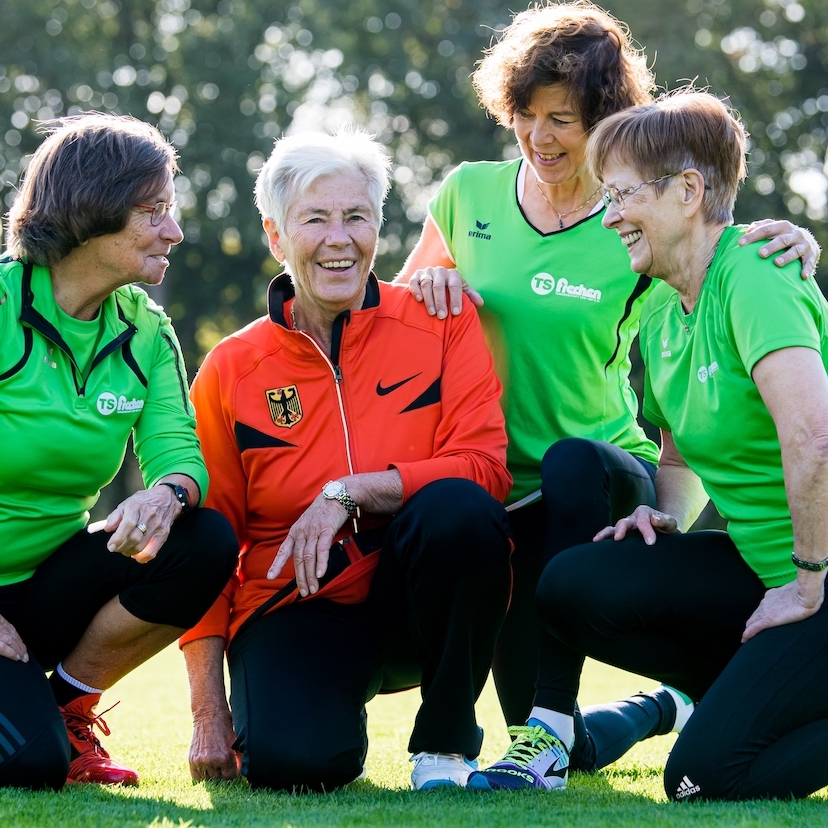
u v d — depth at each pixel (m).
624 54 4.73
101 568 4.23
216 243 33.00
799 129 33.12
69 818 3.36
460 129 34.03
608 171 4.13
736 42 33.38
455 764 4.11
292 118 33.75
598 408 4.94
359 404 4.54
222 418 4.61
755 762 3.78
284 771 4.00
